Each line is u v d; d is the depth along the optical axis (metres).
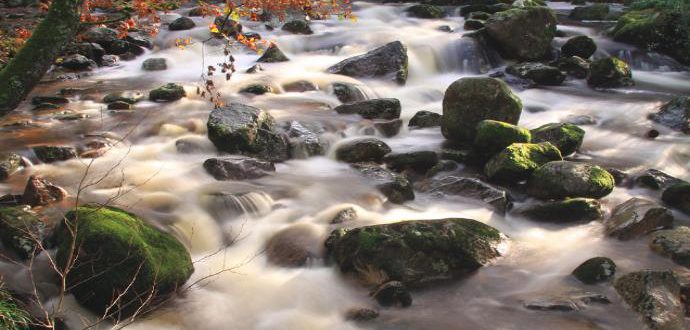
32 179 7.52
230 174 8.45
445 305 5.91
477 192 8.10
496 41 15.73
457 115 9.97
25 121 10.61
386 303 5.86
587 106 12.67
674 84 14.61
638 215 7.27
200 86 12.87
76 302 5.62
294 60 15.52
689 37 16.06
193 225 7.20
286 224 7.33
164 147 9.73
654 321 5.41
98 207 6.28
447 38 16.17
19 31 12.68
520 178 8.55
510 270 6.48
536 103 12.92
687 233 6.96
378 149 9.43
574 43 15.62
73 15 6.61
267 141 9.36
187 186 8.15
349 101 12.40
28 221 6.62
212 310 5.83
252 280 6.33
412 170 9.21
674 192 7.99
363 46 16.61
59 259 5.75
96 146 9.54
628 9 21.19
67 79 13.75
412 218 7.59
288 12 18.86
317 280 6.32
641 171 9.34
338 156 9.44
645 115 11.98
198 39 17.09
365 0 23.91
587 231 7.40
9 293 5.45
